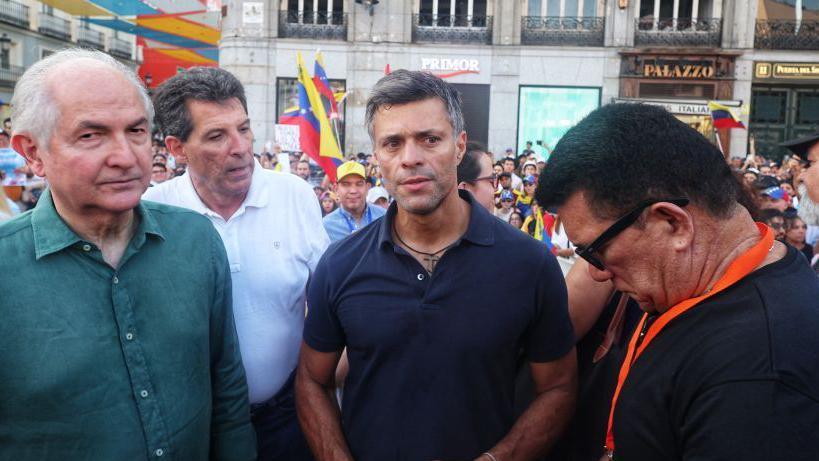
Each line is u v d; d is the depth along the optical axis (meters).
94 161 1.73
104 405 1.80
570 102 22.33
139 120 1.81
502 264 2.10
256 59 21.98
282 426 2.75
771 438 1.24
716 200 1.46
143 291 1.91
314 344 2.29
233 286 2.58
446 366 2.06
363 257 2.17
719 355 1.34
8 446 1.76
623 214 1.50
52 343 1.75
